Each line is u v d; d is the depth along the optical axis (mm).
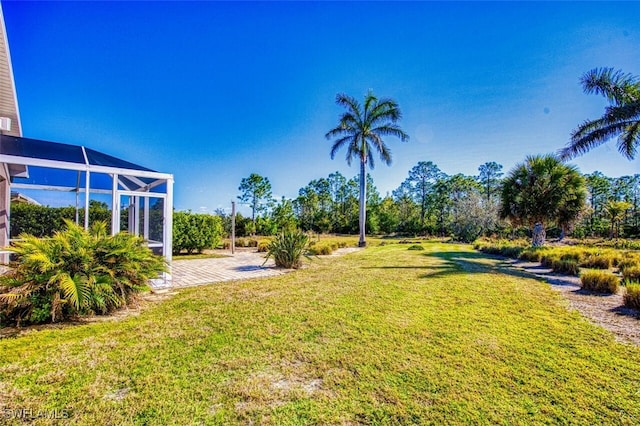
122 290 4395
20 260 4273
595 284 6086
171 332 3568
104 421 1949
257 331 3631
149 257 4984
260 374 2598
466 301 5070
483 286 6301
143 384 2408
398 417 2031
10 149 5523
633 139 10094
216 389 2354
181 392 2301
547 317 4273
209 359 2875
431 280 6914
